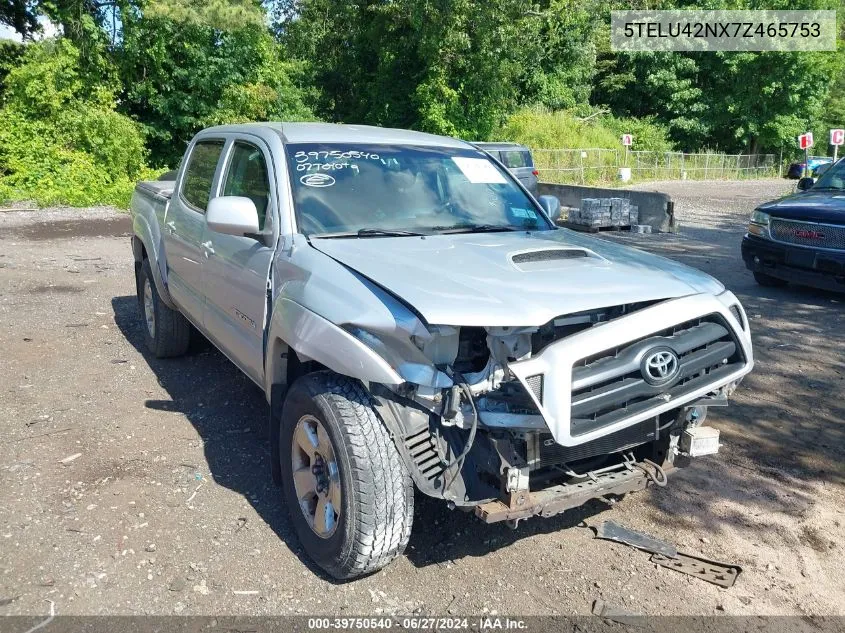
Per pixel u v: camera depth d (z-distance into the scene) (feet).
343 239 12.48
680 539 12.40
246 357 13.75
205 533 12.03
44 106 65.67
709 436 11.50
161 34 76.33
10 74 67.00
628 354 10.07
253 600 10.41
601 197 58.95
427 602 10.51
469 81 96.07
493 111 100.53
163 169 79.51
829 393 19.30
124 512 12.53
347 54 108.68
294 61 108.88
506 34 92.48
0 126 64.13
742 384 19.93
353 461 10.01
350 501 10.04
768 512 13.35
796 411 18.07
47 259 35.55
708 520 13.02
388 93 101.71
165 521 12.32
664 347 10.21
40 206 56.08
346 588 10.75
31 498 12.85
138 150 71.67
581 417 9.82
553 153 113.09
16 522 12.08
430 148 15.51
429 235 13.05
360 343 10.03
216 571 11.03
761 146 158.20
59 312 25.55
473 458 10.27
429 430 10.05
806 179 34.76
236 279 13.94
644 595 10.83
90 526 12.07
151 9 72.79
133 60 76.95
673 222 52.80
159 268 18.89
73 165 63.21
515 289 10.17
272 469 12.56
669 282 11.13
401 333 9.61
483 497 10.25
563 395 9.50
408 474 10.30
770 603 10.76
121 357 20.74
